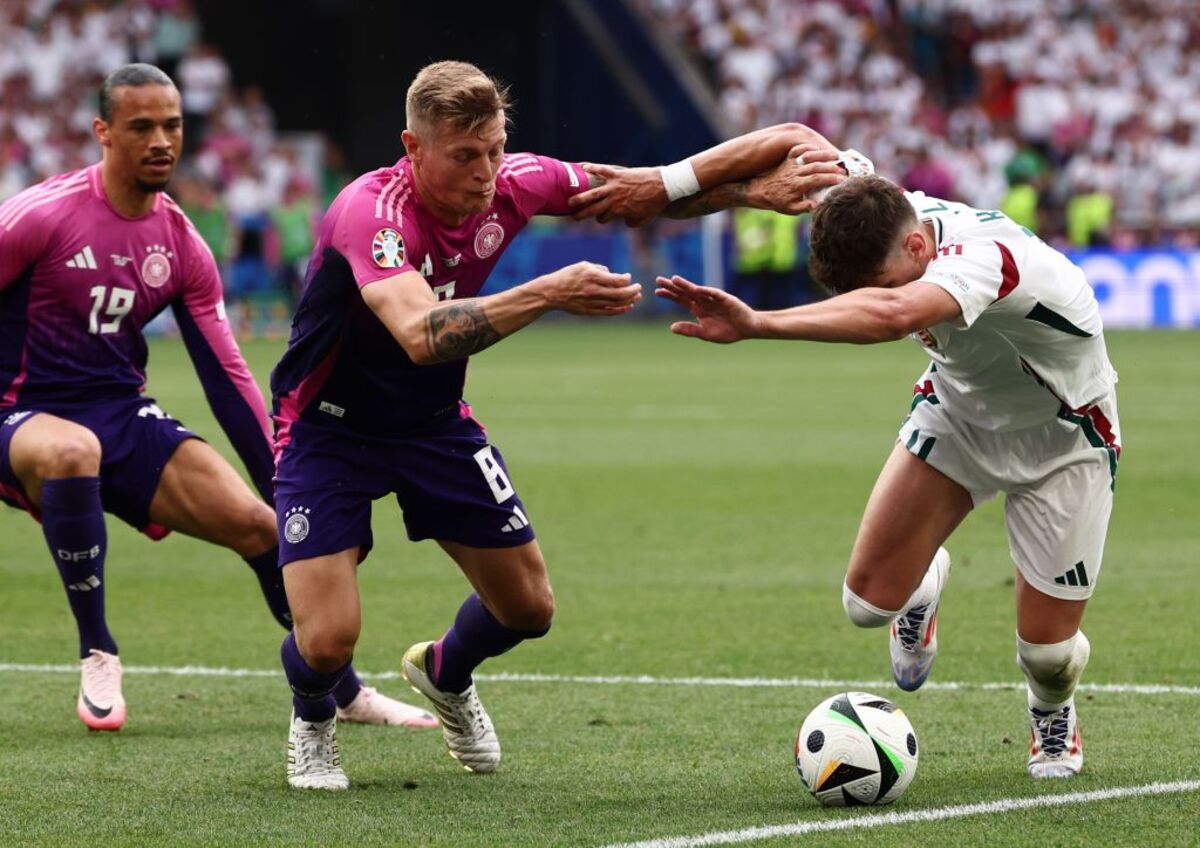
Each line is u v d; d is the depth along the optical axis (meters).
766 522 38.62
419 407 18.12
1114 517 38.38
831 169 19.44
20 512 43.00
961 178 119.12
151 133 22.28
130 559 35.47
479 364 87.31
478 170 16.72
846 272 16.44
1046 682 18.23
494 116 16.67
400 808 17.33
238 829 16.53
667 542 36.12
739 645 26.16
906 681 20.16
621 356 93.56
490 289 106.81
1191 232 114.31
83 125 113.81
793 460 48.84
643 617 28.42
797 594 30.36
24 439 21.89
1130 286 104.25
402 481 18.34
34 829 16.55
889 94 124.19
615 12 122.81
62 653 26.11
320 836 16.25
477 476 18.41
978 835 15.84
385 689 23.97
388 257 16.69
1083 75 126.19
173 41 118.94
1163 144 121.44
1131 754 19.17
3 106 113.62
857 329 15.07
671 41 123.69
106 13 117.56
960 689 22.98
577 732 20.86
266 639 27.23
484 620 18.69
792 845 15.59
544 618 18.84
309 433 18.30
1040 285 16.55
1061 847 15.41
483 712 19.12
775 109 122.94
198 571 33.91
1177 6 130.38
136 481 22.61
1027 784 17.89
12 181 110.00
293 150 115.31
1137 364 78.75
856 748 16.92
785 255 105.44
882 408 63.34
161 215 22.95
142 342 23.52
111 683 21.34
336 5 123.31
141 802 17.64
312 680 17.97
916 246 16.44
